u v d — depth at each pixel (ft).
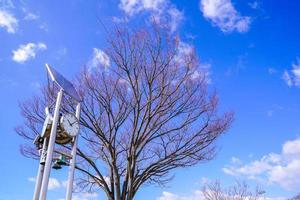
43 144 31.89
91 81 48.37
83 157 46.14
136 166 47.93
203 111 48.65
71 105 43.50
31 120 48.14
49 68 34.04
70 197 29.43
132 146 46.14
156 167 47.24
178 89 47.44
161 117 46.96
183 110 47.70
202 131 48.26
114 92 47.60
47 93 46.42
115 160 46.44
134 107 46.83
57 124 30.81
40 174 30.30
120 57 47.42
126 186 45.16
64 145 32.63
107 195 45.44
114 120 47.06
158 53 47.65
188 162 48.47
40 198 27.32
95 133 46.11
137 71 47.09
